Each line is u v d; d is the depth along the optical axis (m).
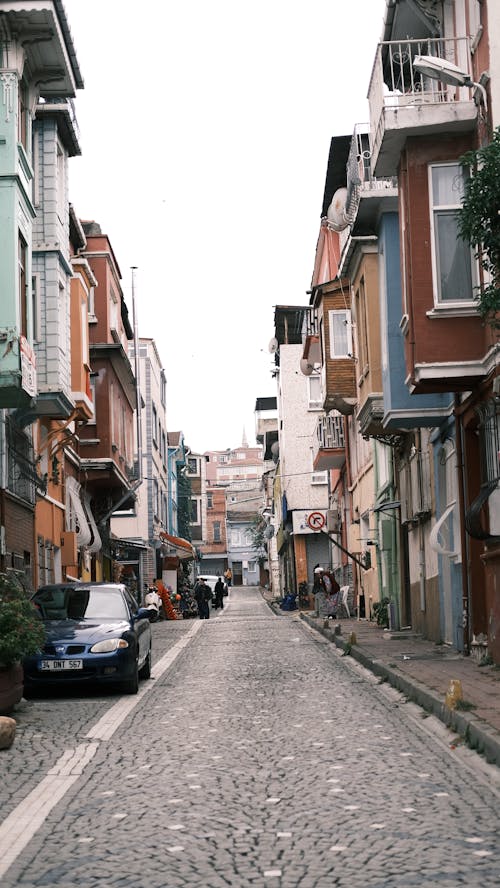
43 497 28.06
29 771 9.62
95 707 14.37
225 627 34.47
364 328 24.53
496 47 15.14
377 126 17.05
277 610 54.91
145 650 17.66
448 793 8.13
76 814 7.84
